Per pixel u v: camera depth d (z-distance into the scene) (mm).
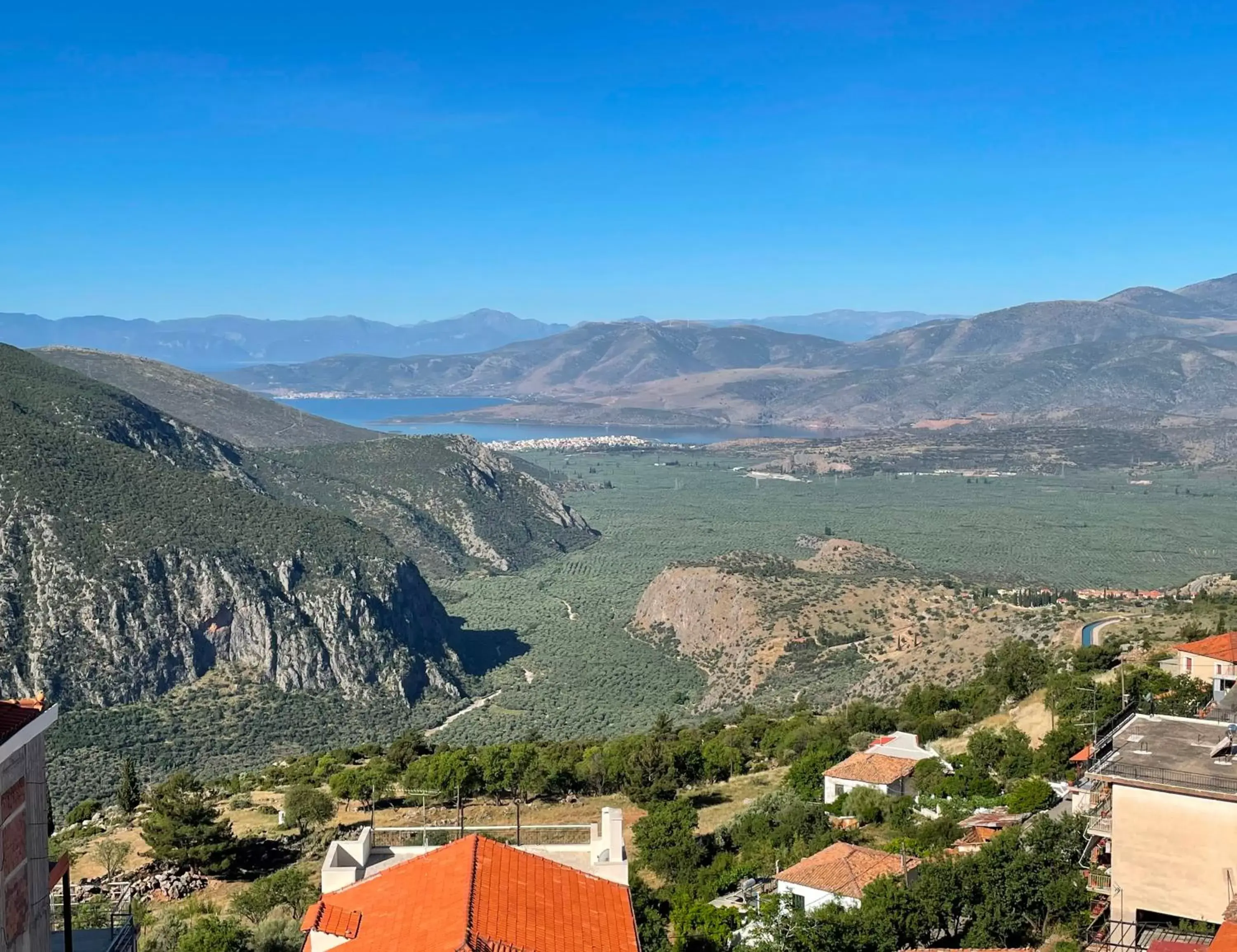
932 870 56062
